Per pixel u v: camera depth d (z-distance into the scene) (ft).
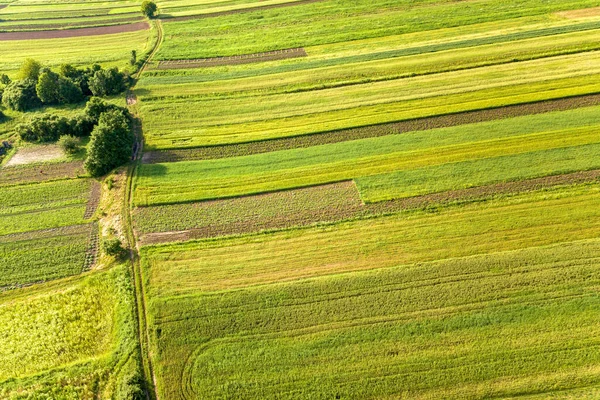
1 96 173.68
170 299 91.45
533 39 175.52
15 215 118.83
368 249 99.76
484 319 83.66
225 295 91.71
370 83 161.38
